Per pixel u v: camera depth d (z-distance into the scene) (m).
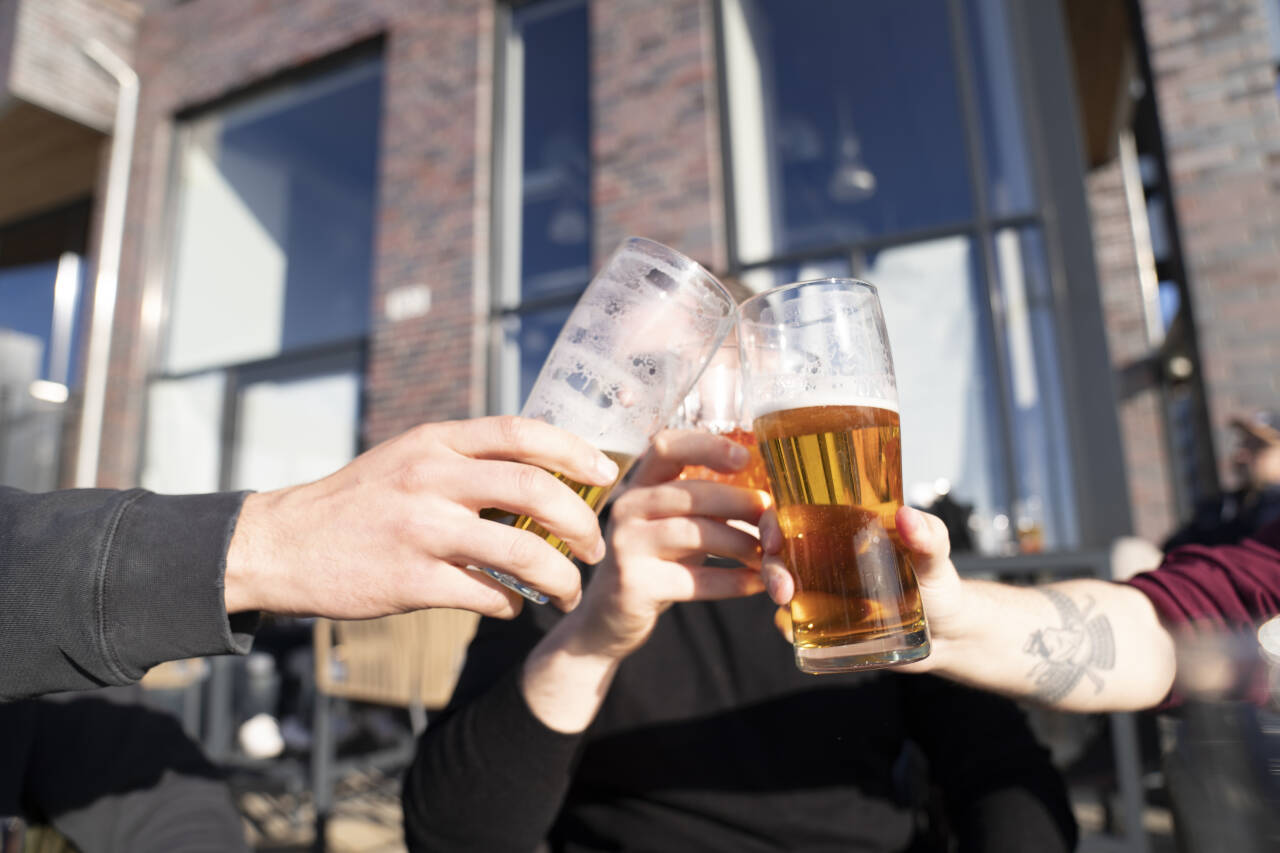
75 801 0.78
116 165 6.41
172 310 6.30
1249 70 3.52
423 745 0.94
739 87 4.50
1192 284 3.49
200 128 6.55
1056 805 0.92
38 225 7.88
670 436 0.70
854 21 4.40
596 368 0.58
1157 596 0.78
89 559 0.45
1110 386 3.50
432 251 5.09
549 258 4.97
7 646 0.45
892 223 4.11
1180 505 5.54
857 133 4.27
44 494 0.50
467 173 5.08
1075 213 3.71
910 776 1.13
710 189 4.34
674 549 0.68
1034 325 3.69
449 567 0.47
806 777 0.94
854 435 0.57
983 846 0.88
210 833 0.79
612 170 4.59
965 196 4.00
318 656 2.85
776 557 0.62
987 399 3.68
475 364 4.81
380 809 3.45
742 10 4.60
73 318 7.51
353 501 0.47
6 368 7.36
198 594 0.45
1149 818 2.18
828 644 0.56
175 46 6.61
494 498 0.46
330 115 6.00
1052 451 3.54
